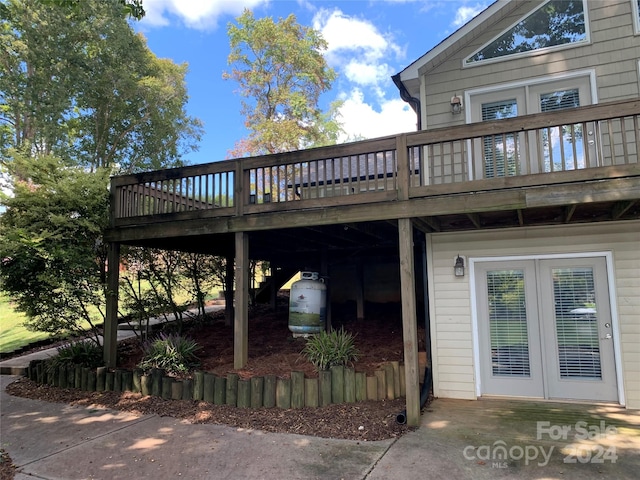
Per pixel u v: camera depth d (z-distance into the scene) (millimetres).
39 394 6113
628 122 5242
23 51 14062
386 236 6934
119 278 7285
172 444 4070
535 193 4113
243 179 5770
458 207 4391
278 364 5793
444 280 5730
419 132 4676
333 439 4051
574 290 5230
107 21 15688
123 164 19797
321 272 8508
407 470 3344
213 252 8703
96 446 4074
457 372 5578
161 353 6035
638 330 4906
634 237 5000
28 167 6539
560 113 4137
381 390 5059
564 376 5219
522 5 5934
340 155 5145
